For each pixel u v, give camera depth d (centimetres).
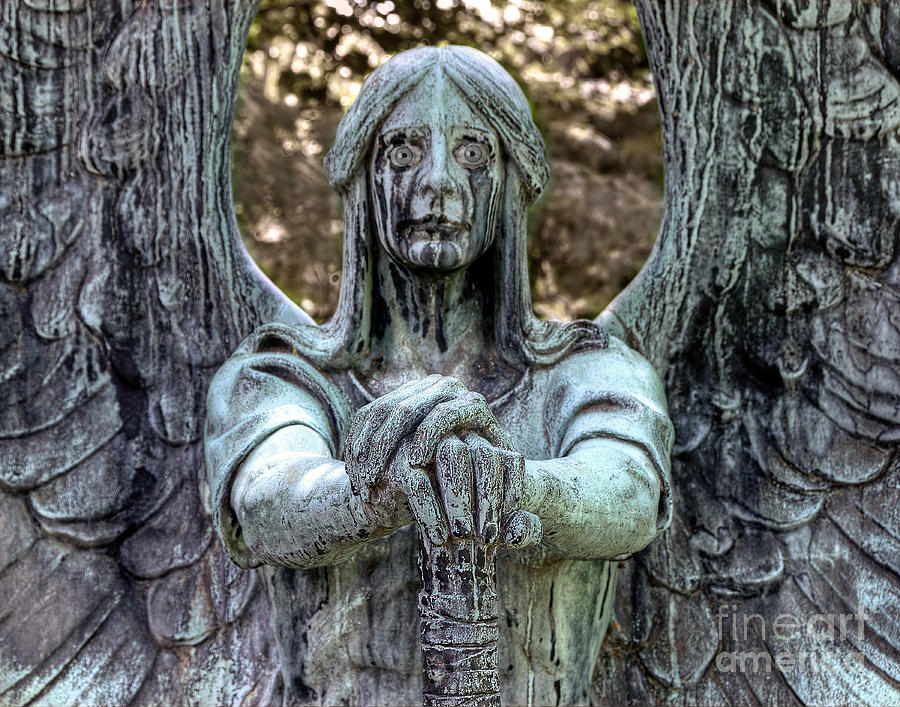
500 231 409
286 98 866
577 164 900
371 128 401
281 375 412
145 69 448
